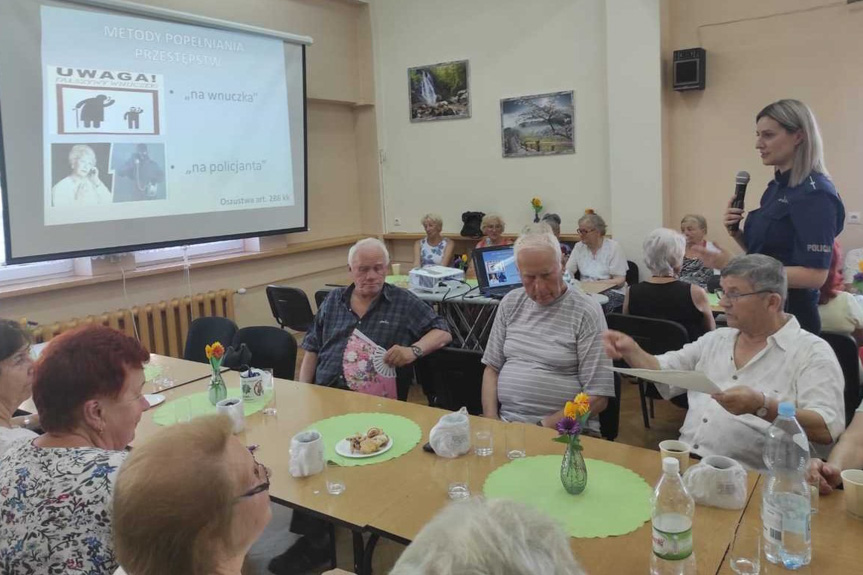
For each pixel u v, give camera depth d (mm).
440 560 612
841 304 2920
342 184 6746
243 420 2072
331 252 6527
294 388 2518
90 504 1212
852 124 4676
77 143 4227
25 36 3924
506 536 631
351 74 6594
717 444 1908
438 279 4484
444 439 1810
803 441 1433
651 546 1326
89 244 4352
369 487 1658
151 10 4512
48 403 1360
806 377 1788
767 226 2330
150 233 4703
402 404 2291
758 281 1827
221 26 4996
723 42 5047
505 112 6074
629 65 5215
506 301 2531
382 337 2736
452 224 6559
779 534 1249
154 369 2873
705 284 4430
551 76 5801
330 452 1879
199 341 3455
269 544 2570
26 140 3982
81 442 1383
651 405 3986
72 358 1367
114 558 1218
